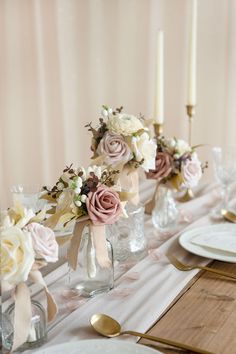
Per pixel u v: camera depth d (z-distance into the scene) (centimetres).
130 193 122
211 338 105
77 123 370
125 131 143
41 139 367
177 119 354
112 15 352
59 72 360
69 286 124
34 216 102
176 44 343
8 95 356
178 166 163
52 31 355
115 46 356
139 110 362
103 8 352
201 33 334
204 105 344
